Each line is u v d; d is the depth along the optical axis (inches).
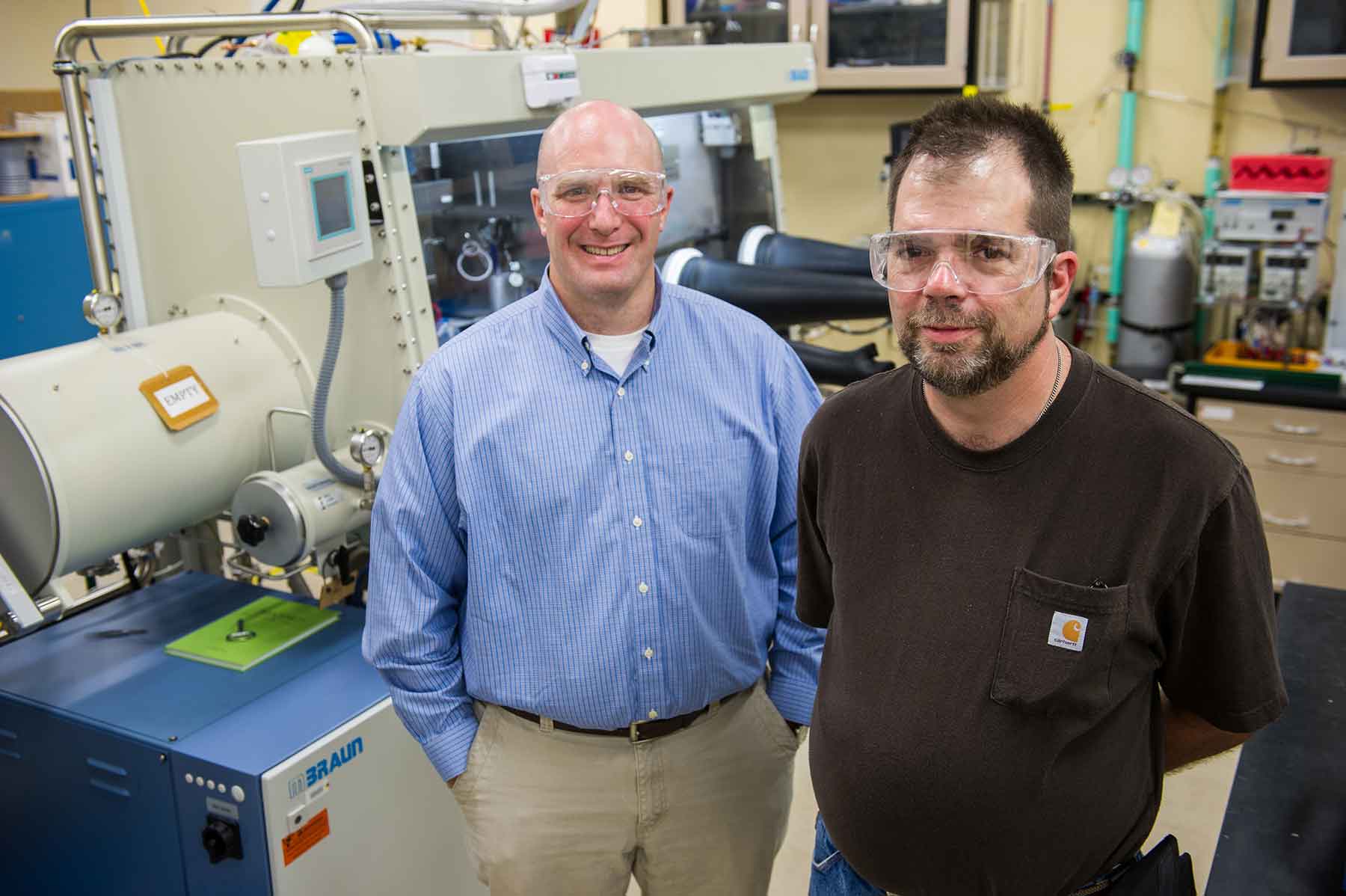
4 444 63.6
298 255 63.9
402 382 75.0
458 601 62.6
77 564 67.0
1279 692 45.1
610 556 57.9
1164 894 46.2
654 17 147.6
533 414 57.7
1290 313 126.4
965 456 44.4
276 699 69.5
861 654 46.9
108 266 78.7
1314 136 134.0
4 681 71.7
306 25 71.4
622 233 56.2
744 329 62.1
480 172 89.6
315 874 66.0
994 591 43.4
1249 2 133.3
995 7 144.4
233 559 81.0
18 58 148.9
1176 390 127.1
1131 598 41.5
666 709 59.2
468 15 84.2
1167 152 142.6
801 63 122.9
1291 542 123.8
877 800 45.8
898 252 42.5
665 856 62.0
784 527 63.6
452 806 76.3
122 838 68.7
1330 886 50.3
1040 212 41.3
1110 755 44.1
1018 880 44.6
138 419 68.1
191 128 75.2
